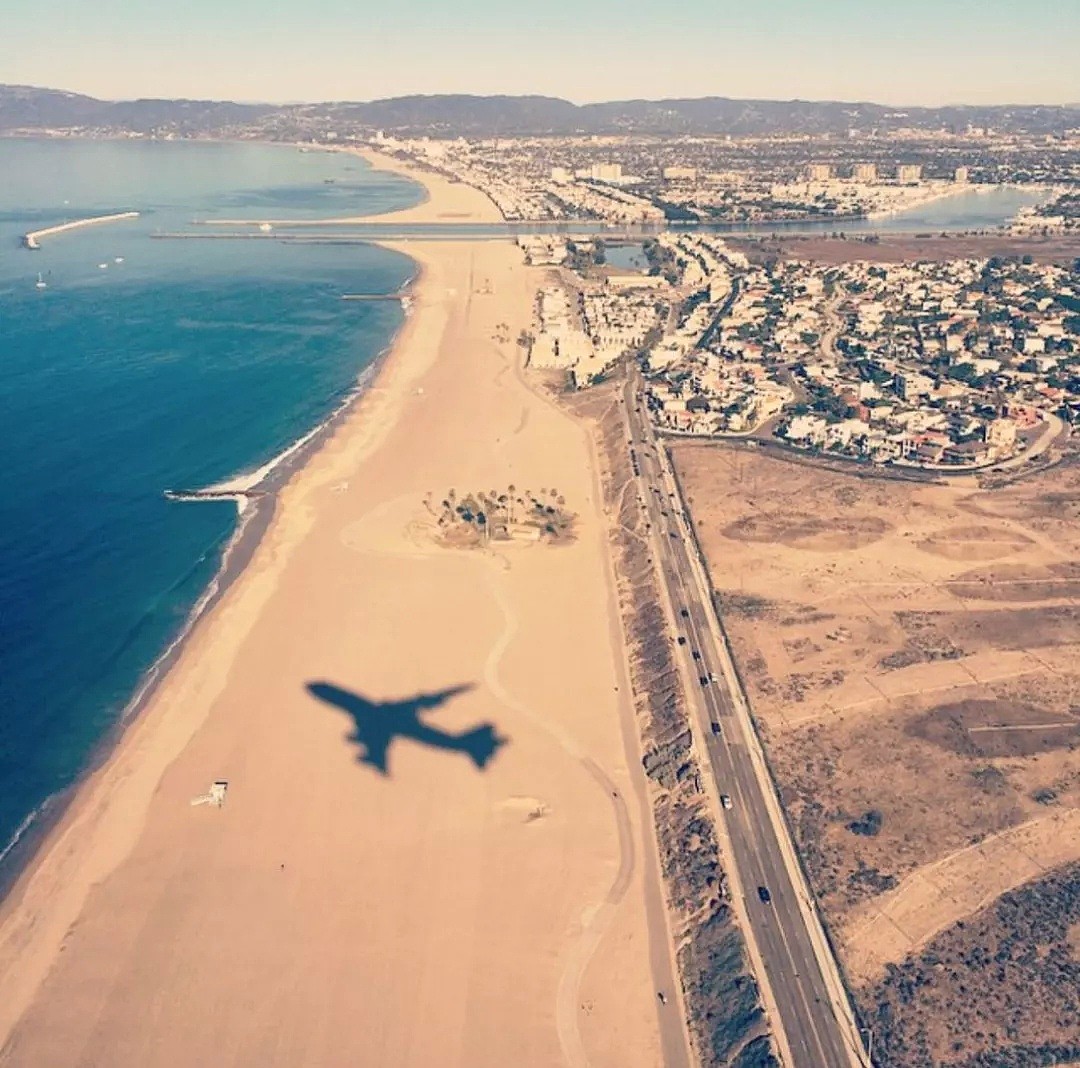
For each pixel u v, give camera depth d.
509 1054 146.50
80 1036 148.38
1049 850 176.88
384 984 156.88
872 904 166.62
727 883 170.50
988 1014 147.50
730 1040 146.12
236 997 154.50
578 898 172.50
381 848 181.88
